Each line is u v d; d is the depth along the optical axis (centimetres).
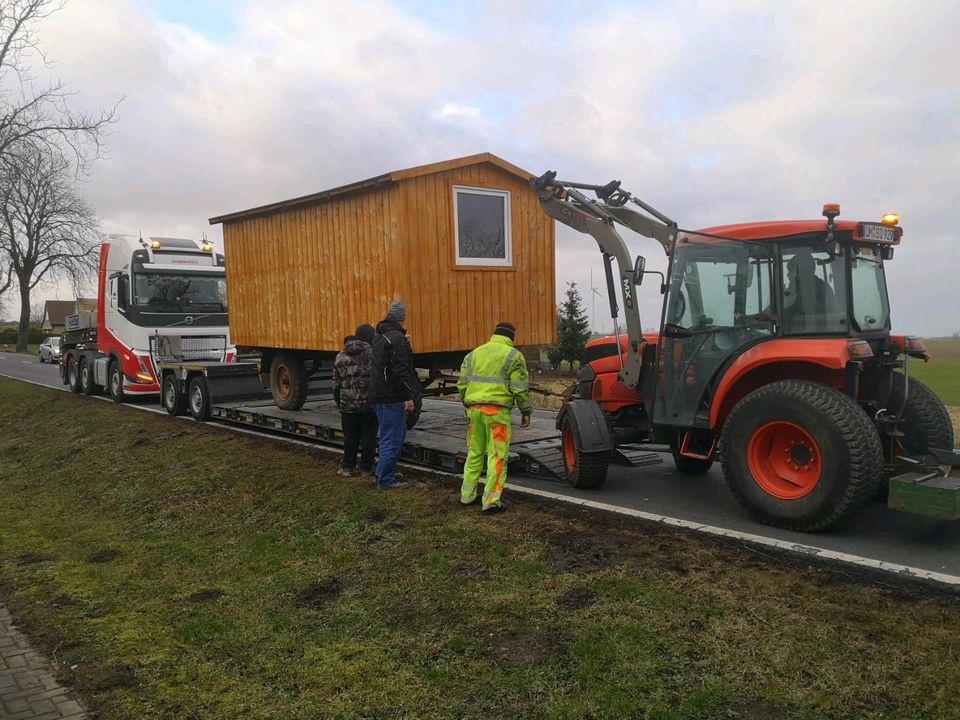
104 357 1639
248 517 675
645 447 759
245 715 338
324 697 348
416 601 446
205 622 450
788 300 543
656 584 427
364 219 842
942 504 452
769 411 518
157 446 1024
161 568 564
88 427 1262
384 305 817
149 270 1418
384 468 695
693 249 600
